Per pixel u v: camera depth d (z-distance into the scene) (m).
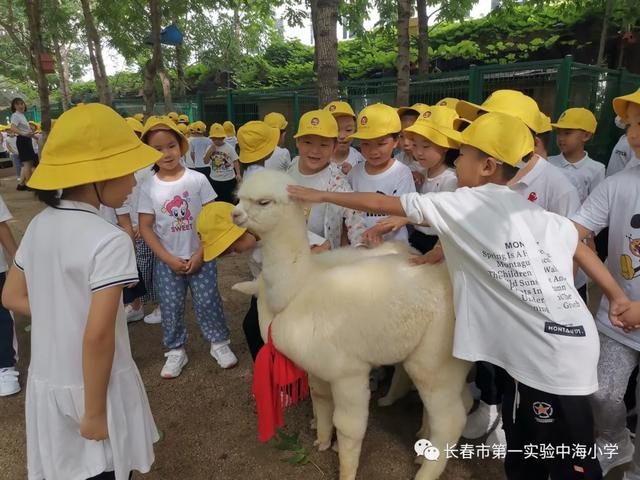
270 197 2.29
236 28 19.16
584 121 4.35
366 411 2.52
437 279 2.46
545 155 3.31
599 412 2.53
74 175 1.72
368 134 3.22
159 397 3.65
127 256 1.80
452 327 2.39
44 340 1.87
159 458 3.01
